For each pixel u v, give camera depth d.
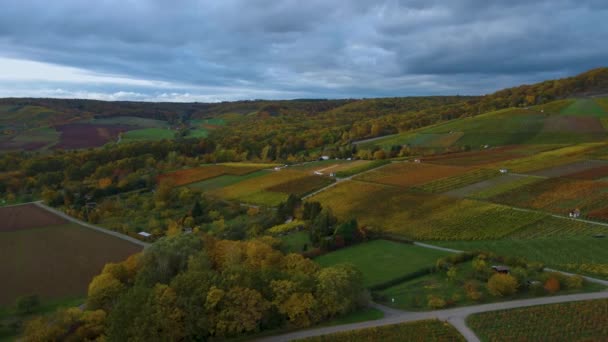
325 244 91.69
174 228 108.44
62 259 96.19
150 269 73.88
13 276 87.31
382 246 91.56
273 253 77.81
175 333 56.50
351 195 127.94
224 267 76.94
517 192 112.06
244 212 127.06
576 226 89.25
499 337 55.03
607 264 71.75
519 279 66.06
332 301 62.25
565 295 63.06
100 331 59.00
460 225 96.69
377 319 61.34
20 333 65.19
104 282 69.88
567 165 130.88
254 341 58.38
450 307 63.12
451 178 131.62
